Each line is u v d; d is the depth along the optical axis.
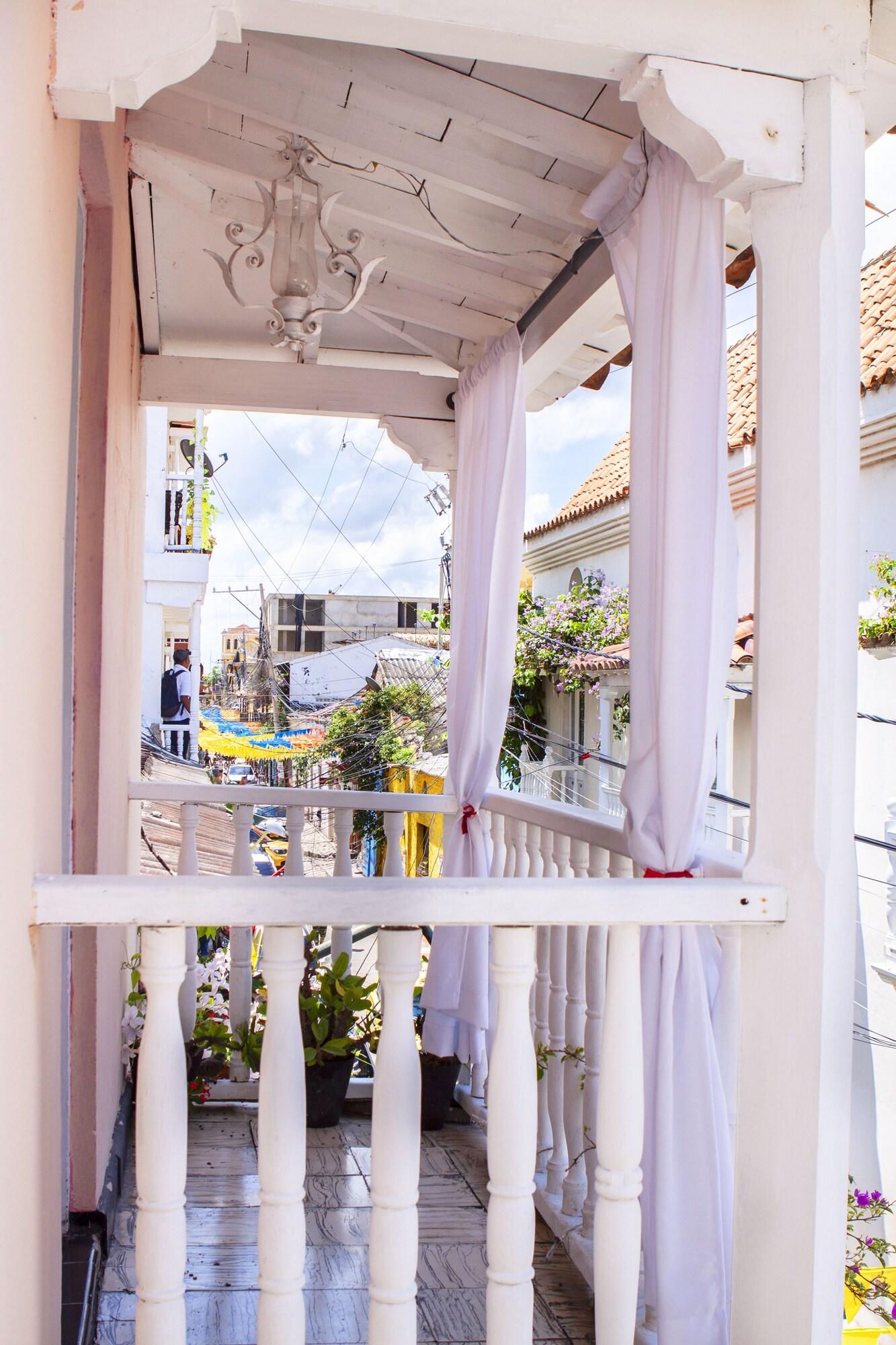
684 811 2.13
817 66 1.95
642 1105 1.79
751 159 1.93
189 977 3.71
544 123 2.62
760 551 1.97
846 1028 1.88
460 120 2.67
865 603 6.08
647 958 2.12
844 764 1.91
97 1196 2.56
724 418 2.17
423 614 12.12
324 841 14.46
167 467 11.94
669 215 2.26
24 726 1.52
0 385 1.36
